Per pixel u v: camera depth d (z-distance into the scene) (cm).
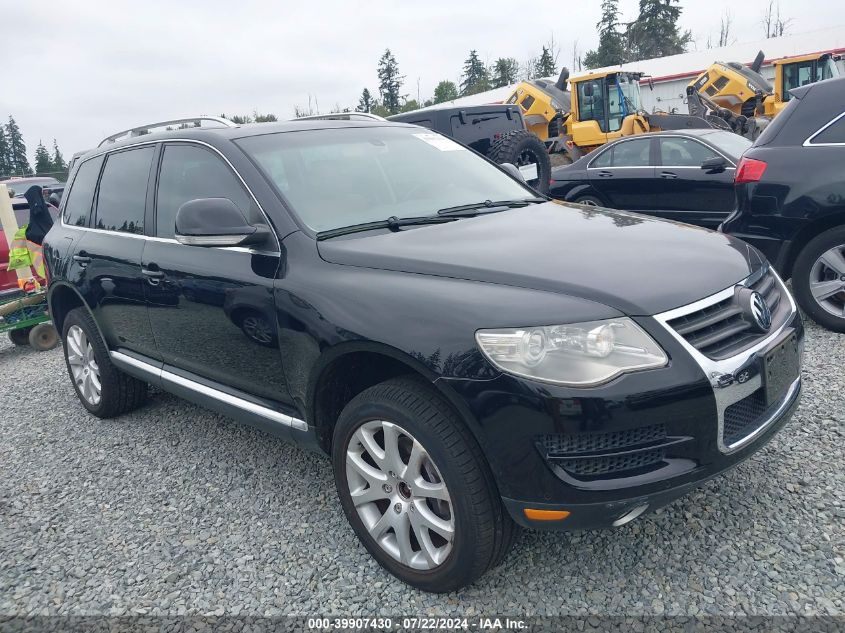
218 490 355
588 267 247
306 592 269
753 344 248
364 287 262
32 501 364
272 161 330
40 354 710
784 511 288
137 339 398
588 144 1686
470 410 227
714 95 1783
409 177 358
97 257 411
